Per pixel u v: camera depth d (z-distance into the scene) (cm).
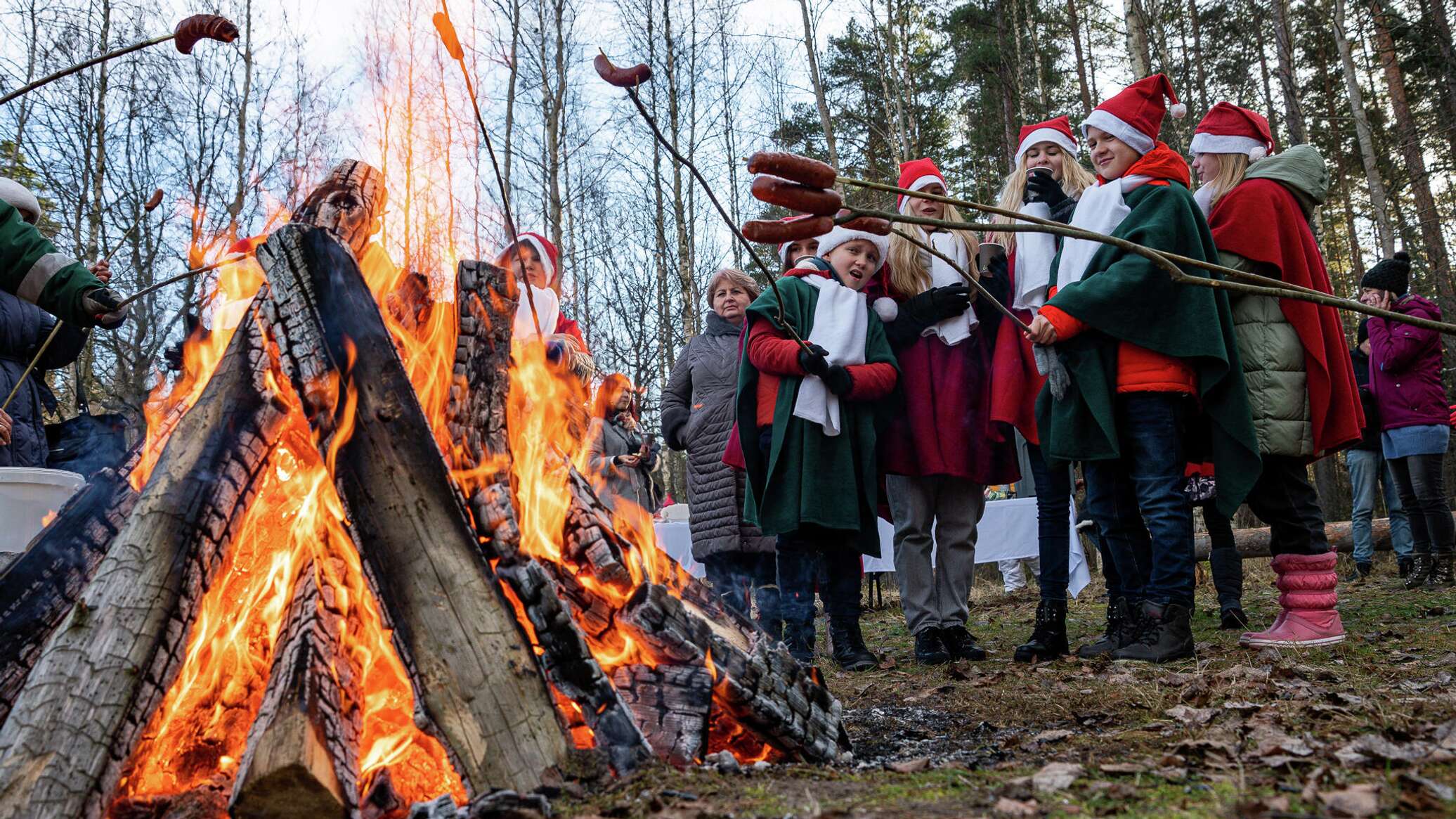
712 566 445
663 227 1861
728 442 418
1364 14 1944
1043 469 397
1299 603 357
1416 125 1922
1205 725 222
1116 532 368
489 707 173
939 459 391
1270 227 360
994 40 2222
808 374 367
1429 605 487
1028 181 406
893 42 1947
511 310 215
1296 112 1638
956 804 154
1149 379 333
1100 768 181
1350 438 364
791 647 368
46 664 174
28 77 1322
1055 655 379
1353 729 198
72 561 208
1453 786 147
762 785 172
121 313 263
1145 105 367
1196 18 2305
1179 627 333
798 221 218
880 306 412
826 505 362
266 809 159
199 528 191
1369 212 2406
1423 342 587
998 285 412
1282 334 359
